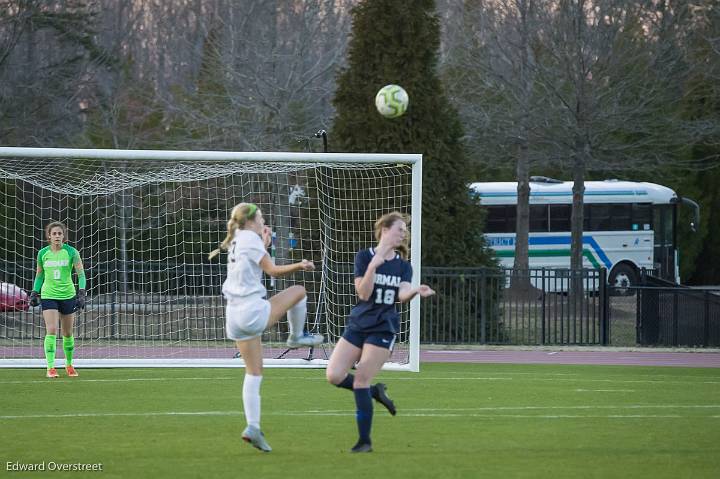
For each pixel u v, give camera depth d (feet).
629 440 111.04
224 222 307.99
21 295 256.32
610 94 344.69
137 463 95.96
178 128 401.70
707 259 538.06
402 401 148.46
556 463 96.32
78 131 414.21
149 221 292.61
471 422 125.80
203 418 128.16
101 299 281.54
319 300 219.61
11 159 261.24
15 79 379.55
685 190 512.63
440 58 378.73
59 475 90.07
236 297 101.96
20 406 140.05
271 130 359.46
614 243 452.35
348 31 376.68
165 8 479.82
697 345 268.00
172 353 241.35
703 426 122.62
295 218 266.77
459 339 265.13
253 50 368.07
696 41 361.30
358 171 254.88
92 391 158.71
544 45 343.87
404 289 103.45
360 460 97.76
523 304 276.21
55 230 177.88
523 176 384.06
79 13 401.08
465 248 269.44
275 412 134.62
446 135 266.16
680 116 394.11
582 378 187.21
